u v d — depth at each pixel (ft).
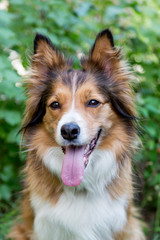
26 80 3.04
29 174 3.05
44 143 2.97
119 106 2.98
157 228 3.58
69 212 2.91
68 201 2.93
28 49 3.13
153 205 3.95
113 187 2.98
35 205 2.98
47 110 2.93
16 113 3.55
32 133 3.02
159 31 3.92
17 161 3.91
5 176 3.76
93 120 2.85
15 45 3.73
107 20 4.09
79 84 2.89
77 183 2.79
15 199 3.85
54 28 3.77
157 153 3.85
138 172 3.53
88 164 2.89
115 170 2.99
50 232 2.96
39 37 2.99
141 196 3.87
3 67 3.27
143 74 3.95
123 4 3.92
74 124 2.73
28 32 3.80
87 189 2.95
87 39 3.86
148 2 4.10
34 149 3.00
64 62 3.10
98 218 2.92
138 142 3.13
